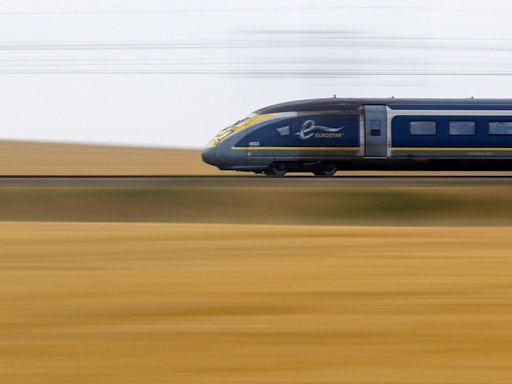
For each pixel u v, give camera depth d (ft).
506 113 433.48
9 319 137.39
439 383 103.81
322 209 338.75
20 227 270.67
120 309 145.28
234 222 331.98
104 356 115.85
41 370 108.88
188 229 264.52
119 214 341.62
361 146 424.87
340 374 107.76
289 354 117.70
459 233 259.39
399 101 433.89
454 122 429.79
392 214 337.72
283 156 422.41
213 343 123.44
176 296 156.35
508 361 113.91
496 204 346.54
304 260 200.54
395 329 131.75
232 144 421.18
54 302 150.10
